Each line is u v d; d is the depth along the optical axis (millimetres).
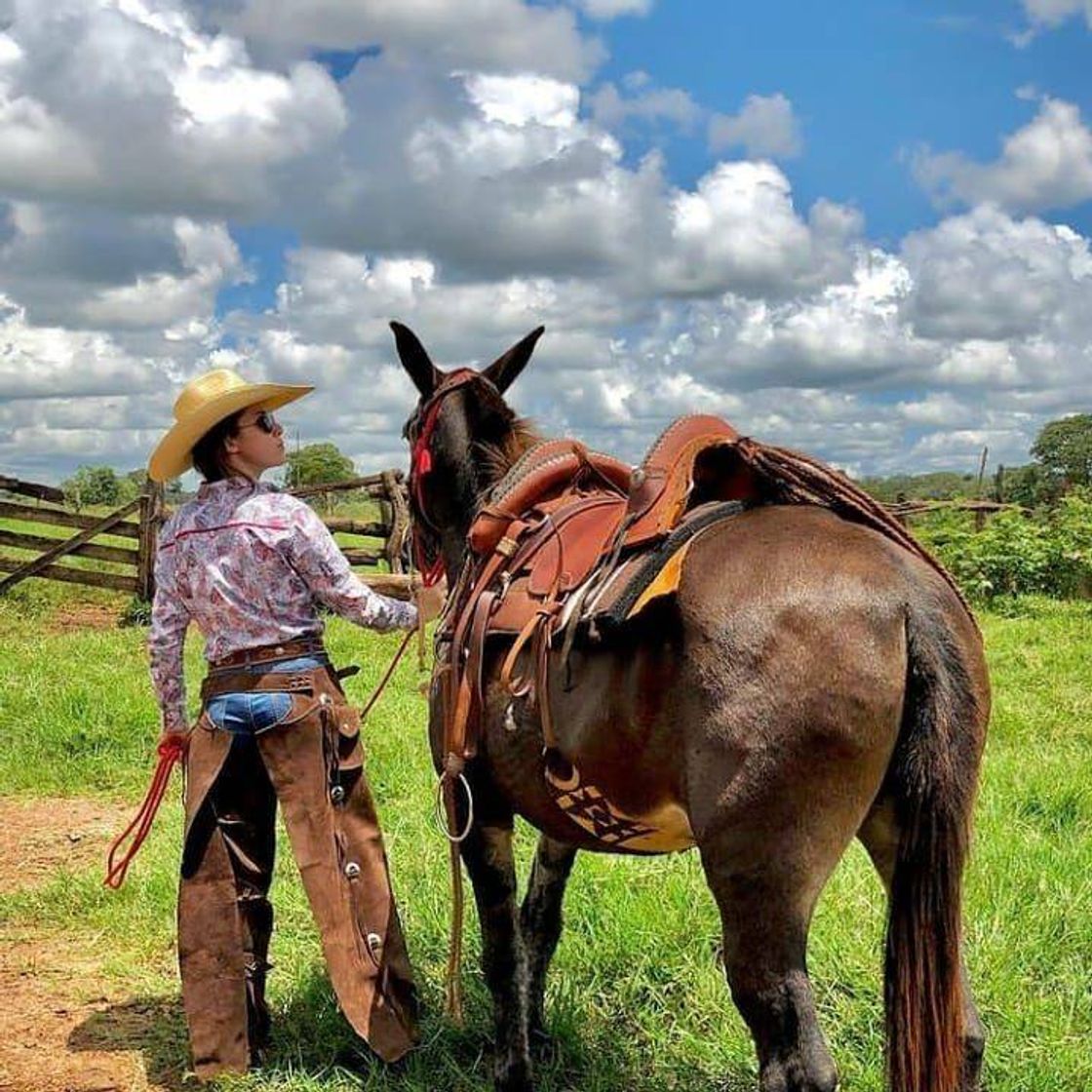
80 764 7566
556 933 4004
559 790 3096
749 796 2574
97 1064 4031
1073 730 8188
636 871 4949
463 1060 3961
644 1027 4020
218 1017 3834
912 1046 2570
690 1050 3830
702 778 2648
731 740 2594
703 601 2711
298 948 4777
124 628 13344
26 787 7277
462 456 3953
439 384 4094
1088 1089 3549
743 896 2594
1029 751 7469
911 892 2598
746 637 2625
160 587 3951
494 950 3607
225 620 3838
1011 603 15711
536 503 3619
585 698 2934
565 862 3967
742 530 2875
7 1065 4023
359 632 12398
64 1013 4402
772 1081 2533
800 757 2553
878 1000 4004
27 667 10086
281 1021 4203
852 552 2725
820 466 3084
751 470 3145
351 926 3826
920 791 2584
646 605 2727
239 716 3824
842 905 4586
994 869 4969
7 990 4594
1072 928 4508
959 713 2637
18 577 14508
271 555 3814
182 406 3828
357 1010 3775
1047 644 12062
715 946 4410
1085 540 16953
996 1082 3561
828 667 2561
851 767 2562
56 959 4867
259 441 3920
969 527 18734
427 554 4180
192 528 3854
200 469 3957
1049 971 4262
